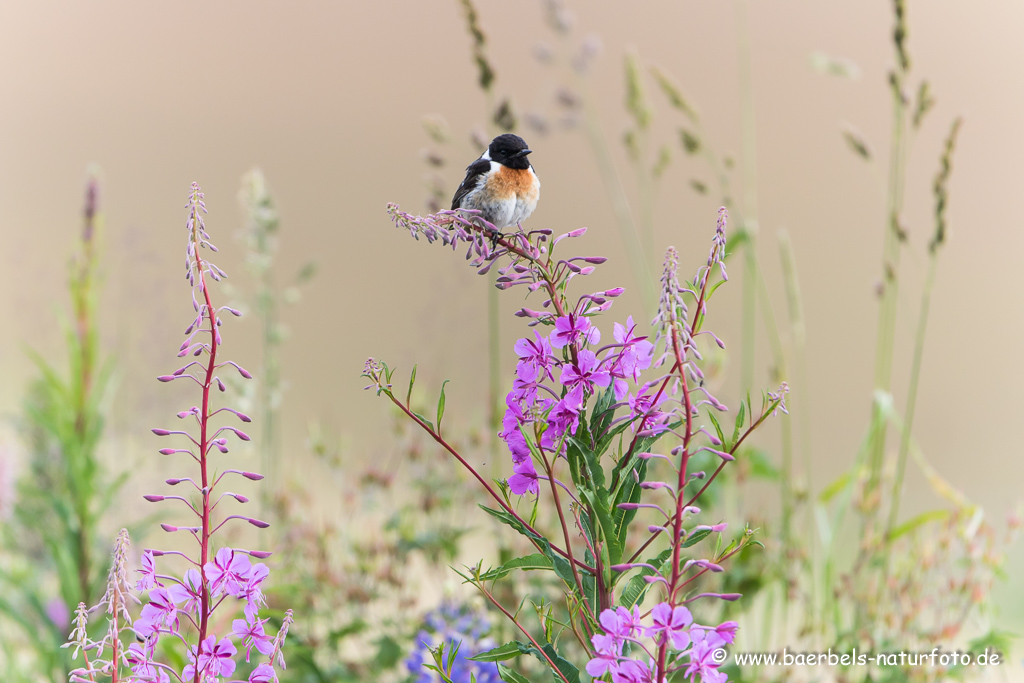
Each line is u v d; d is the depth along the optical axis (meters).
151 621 10.84
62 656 11.19
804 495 11.32
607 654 10.65
